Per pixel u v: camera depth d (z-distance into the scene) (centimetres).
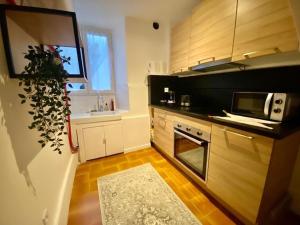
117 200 154
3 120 63
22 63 83
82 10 204
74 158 205
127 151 265
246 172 113
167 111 217
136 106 262
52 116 92
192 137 169
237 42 131
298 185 130
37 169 91
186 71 219
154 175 196
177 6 198
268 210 117
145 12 214
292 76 122
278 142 97
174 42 231
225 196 134
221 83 193
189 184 179
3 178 59
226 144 128
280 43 103
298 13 86
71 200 156
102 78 278
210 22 158
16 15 71
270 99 117
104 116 236
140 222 129
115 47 270
